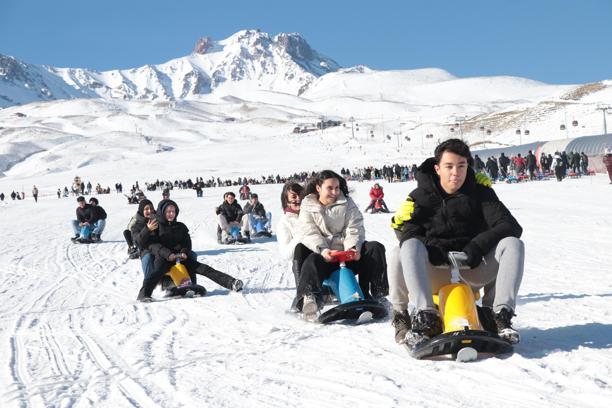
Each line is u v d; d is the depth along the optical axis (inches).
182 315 284.2
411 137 6550.2
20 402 156.9
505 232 172.1
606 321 204.8
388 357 173.5
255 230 693.3
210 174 4360.2
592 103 5620.1
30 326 273.9
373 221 768.3
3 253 609.6
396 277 184.1
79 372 187.6
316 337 212.1
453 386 142.9
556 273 342.3
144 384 166.6
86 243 702.5
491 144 5201.8
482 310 177.8
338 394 144.3
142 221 497.4
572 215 686.5
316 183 258.2
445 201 179.0
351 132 7524.6
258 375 166.4
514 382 141.4
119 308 315.6
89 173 5039.4
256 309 288.4
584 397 129.0
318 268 245.8
